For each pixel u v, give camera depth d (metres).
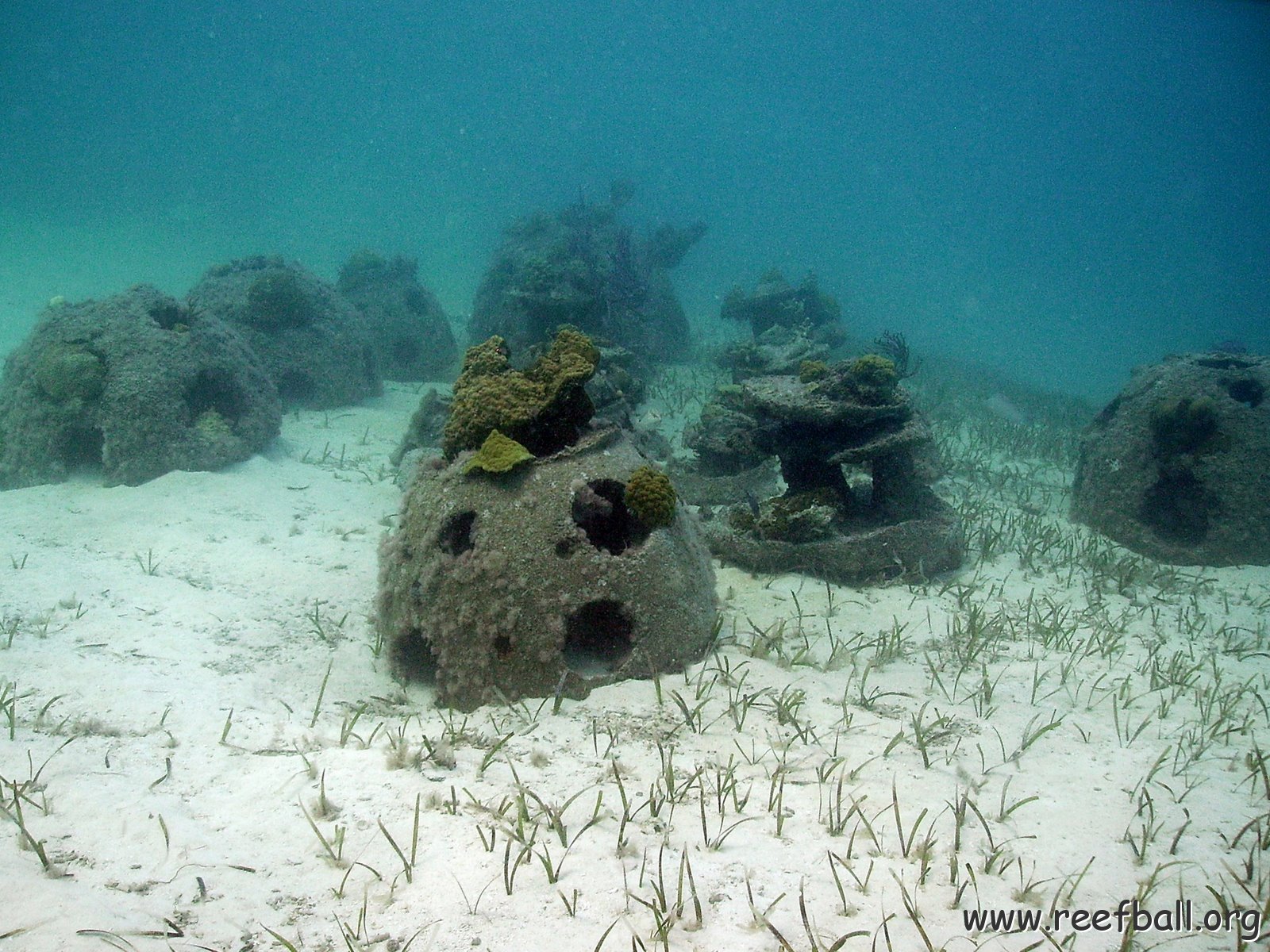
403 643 5.13
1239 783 3.82
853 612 6.54
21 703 4.03
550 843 3.07
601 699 4.58
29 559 6.50
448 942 2.49
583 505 5.13
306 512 8.72
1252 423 8.43
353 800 3.33
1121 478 9.04
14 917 2.33
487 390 5.31
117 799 3.11
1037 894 2.86
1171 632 6.46
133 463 8.93
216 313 12.64
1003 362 31.75
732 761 3.87
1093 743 4.27
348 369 13.46
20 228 40.81
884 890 2.85
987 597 7.10
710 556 5.89
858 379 7.32
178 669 4.78
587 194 25.02
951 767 3.89
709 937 2.57
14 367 9.49
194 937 2.40
